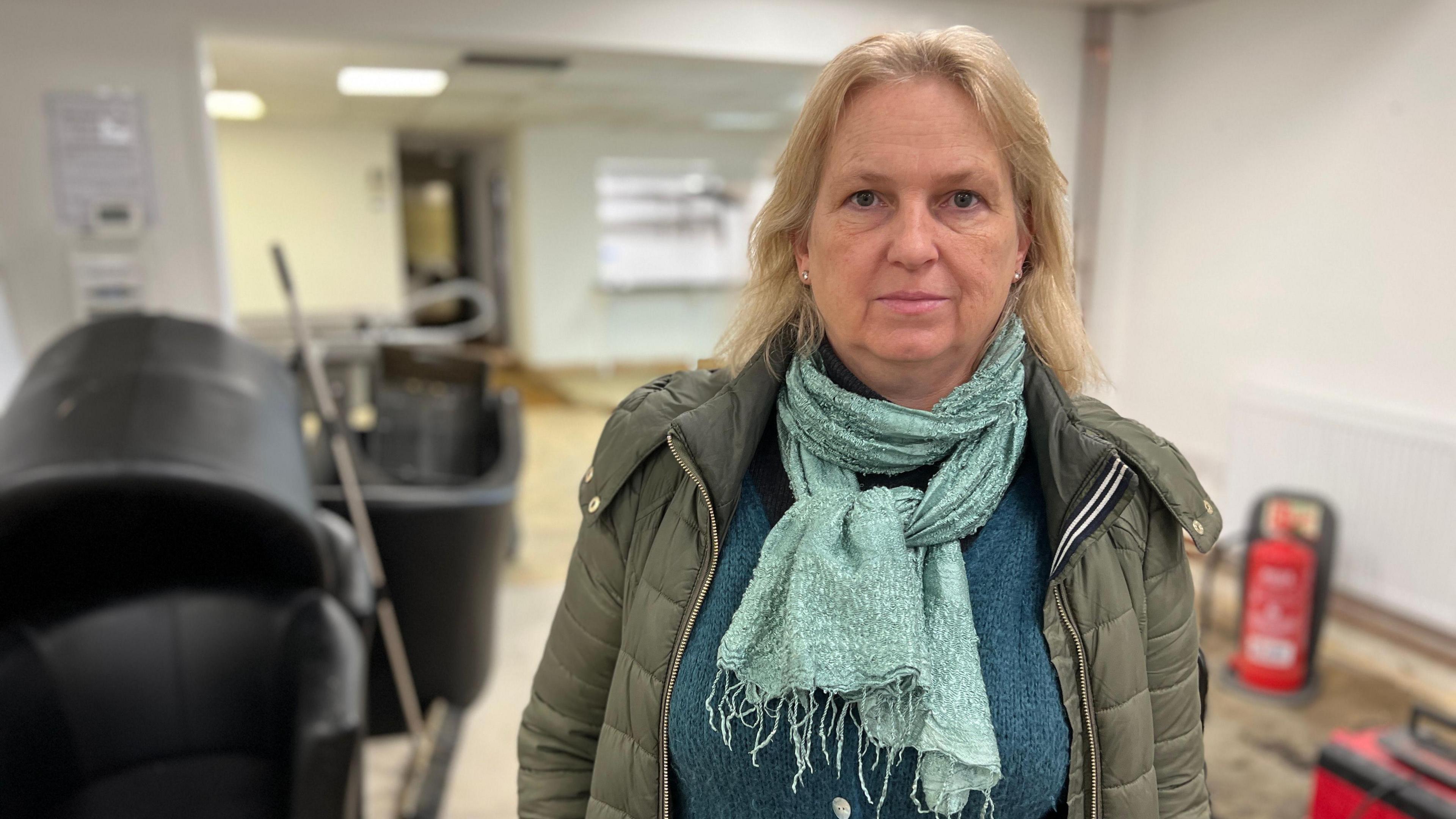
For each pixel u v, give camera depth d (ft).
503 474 8.57
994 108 2.26
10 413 5.61
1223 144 12.07
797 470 2.58
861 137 2.29
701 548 2.59
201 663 5.63
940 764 2.25
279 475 5.69
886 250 2.30
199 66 10.37
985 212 2.33
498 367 33.32
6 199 10.01
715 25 11.76
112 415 5.37
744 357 2.81
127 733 5.48
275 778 5.59
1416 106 9.78
